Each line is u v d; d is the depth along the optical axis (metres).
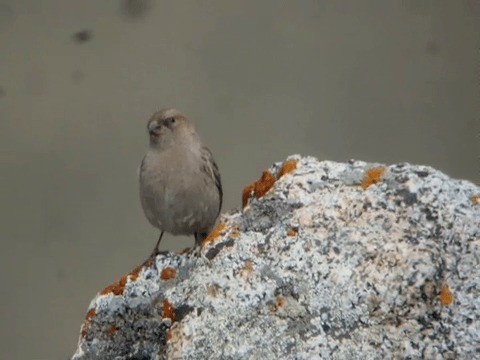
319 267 6.34
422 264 6.34
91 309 6.40
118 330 6.40
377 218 6.36
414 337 6.33
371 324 6.33
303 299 6.34
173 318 6.37
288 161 6.41
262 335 6.34
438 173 6.37
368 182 6.38
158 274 6.40
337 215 6.36
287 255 6.35
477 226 6.35
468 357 6.32
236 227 6.38
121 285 6.40
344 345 6.33
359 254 6.34
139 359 6.39
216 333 6.34
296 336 6.34
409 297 6.33
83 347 6.40
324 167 6.39
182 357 6.34
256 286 6.35
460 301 6.33
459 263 6.34
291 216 6.37
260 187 6.41
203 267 6.37
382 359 6.32
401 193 6.36
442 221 6.35
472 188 6.37
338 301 6.34
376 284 6.34
